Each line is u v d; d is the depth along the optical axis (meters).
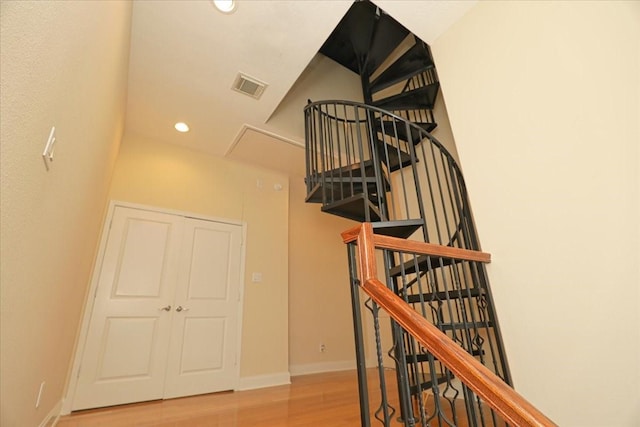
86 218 2.04
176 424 2.14
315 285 4.58
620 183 1.42
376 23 3.59
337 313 4.64
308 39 2.42
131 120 3.29
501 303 1.76
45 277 1.26
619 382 1.32
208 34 2.35
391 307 1.11
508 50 1.96
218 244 3.71
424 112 3.73
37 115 0.86
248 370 3.44
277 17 2.24
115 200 3.21
